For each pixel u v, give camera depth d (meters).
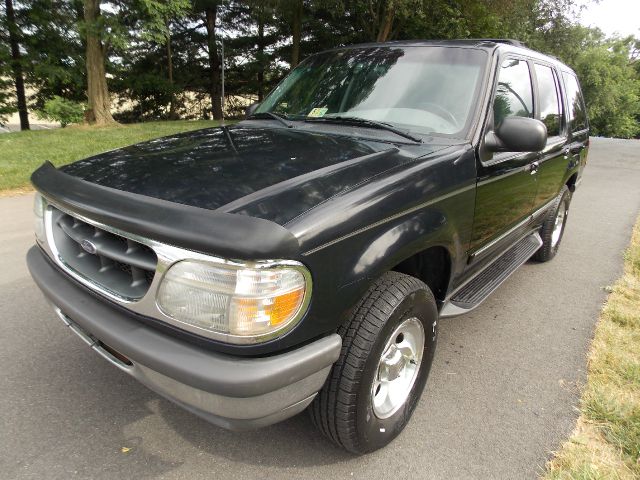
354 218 1.87
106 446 2.28
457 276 2.79
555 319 3.85
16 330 3.24
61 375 2.78
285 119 3.25
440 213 2.37
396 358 2.30
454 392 2.84
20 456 2.19
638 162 14.99
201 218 1.65
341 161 2.25
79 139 11.27
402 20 16.97
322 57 3.73
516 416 2.64
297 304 1.70
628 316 3.85
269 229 1.61
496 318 3.84
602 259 5.43
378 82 3.15
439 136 2.74
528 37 20.55
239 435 2.40
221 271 1.62
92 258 2.13
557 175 4.42
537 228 4.68
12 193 6.93
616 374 3.07
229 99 29.62
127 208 1.83
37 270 2.38
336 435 2.12
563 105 4.52
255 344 1.65
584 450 2.38
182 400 1.78
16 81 21.80
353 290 1.89
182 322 1.70
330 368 1.91
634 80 48.69
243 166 2.17
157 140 2.86
